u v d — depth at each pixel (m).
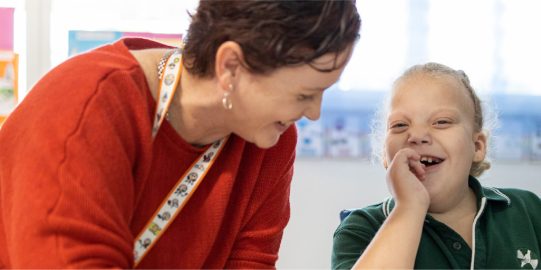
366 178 1.77
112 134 0.73
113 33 1.63
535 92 1.76
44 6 1.62
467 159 1.10
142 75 0.81
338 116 1.76
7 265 0.79
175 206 0.86
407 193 1.04
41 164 0.69
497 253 1.06
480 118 1.18
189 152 0.86
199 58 0.80
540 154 1.76
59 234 0.67
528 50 1.75
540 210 1.15
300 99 0.79
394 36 1.74
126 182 0.75
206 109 0.82
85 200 0.68
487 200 1.13
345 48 0.77
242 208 0.93
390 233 0.99
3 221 0.77
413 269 1.04
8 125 0.76
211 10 0.78
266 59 0.74
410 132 1.10
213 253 0.93
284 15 0.73
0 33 1.60
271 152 0.95
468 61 1.75
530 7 1.75
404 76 1.17
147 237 0.84
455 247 1.06
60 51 1.63
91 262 0.67
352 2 0.78
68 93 0.73
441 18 1.75
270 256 0.98
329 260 1.77
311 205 1.77
